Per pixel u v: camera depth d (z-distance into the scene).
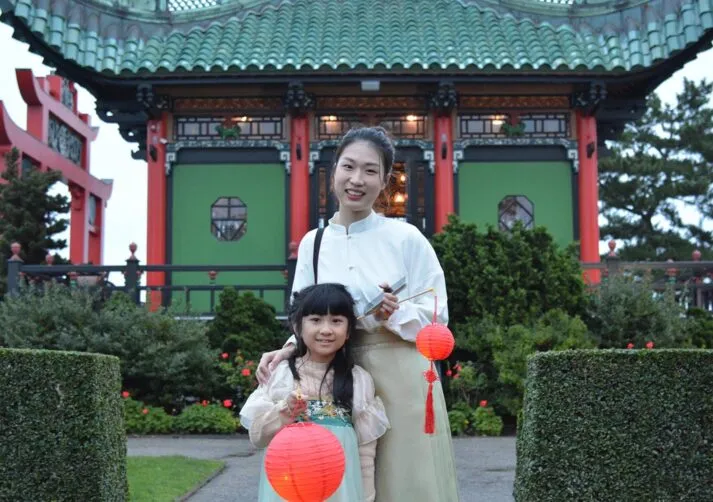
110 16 13.86
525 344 10.31
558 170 14.43
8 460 4.77
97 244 23.80
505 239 11.45
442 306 3.17
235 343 11.38
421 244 3.27
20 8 12.20
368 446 3.01
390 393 3.07
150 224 14.21
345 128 14.52
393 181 3.55
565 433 4.65
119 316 10.86
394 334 3.11
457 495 3.15
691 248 28.12
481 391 10.77
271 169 14.50
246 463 8.02
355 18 14.92
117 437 5.23
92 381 4.87
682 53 13.18
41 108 20.00
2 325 10.59
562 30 14.26
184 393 11.02
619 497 4.52
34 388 4.83
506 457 8.30
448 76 13.42
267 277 14.16
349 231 3.28
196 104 14.57
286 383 3.02
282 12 14.94
